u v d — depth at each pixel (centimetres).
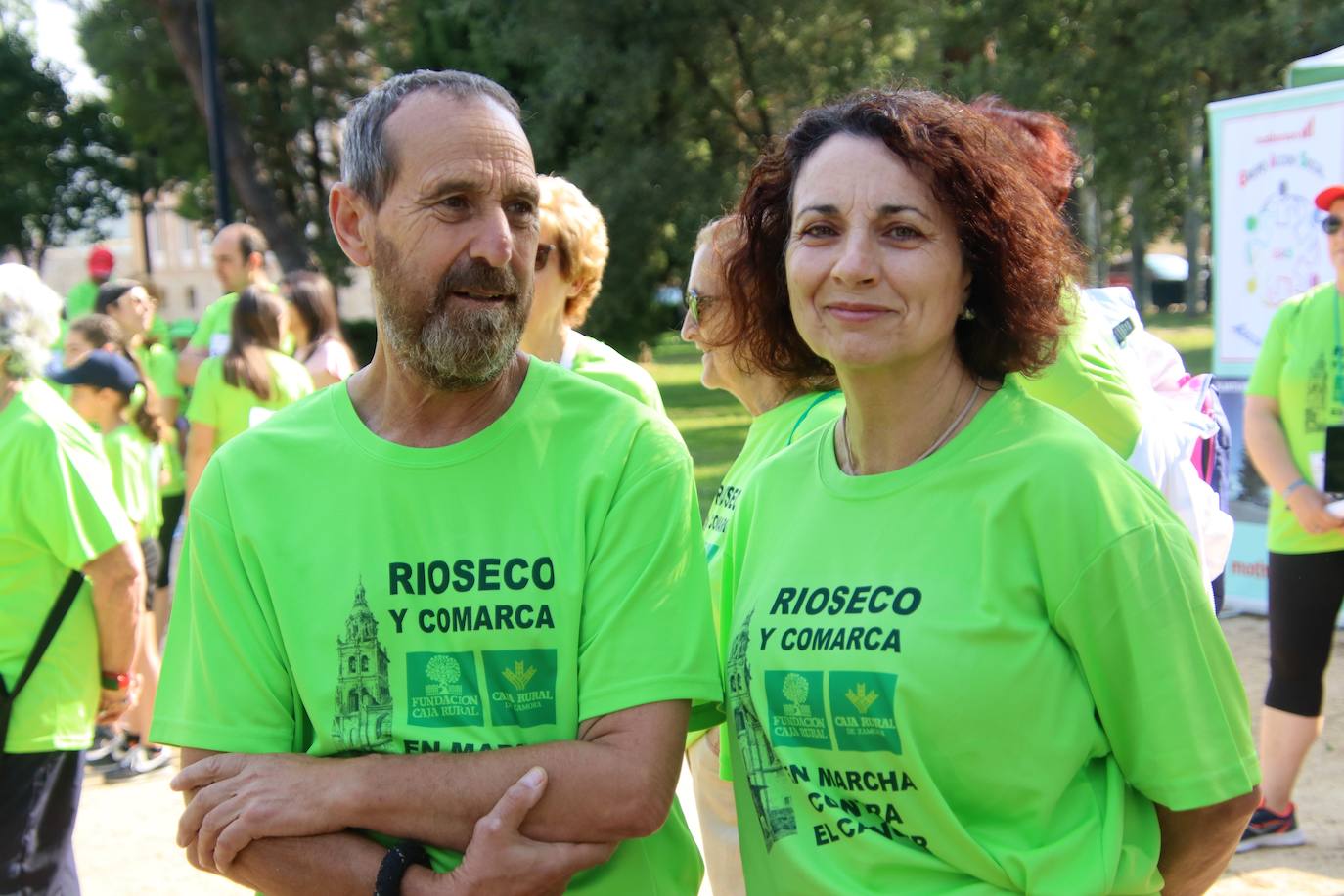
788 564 203
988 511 185
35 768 334
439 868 191
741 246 228
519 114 204
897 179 188
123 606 352
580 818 185
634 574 196
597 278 379
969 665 180
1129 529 180
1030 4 1795
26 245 3500
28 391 346
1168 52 1725
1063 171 245
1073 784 185
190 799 197
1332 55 677
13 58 3216
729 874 273
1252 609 717
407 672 194
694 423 1706
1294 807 441
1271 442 437
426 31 1934
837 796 192
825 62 1720
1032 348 197
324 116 2395
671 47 1752
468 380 196
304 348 661
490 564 195
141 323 739
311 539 201
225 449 212
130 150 3369
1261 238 676
